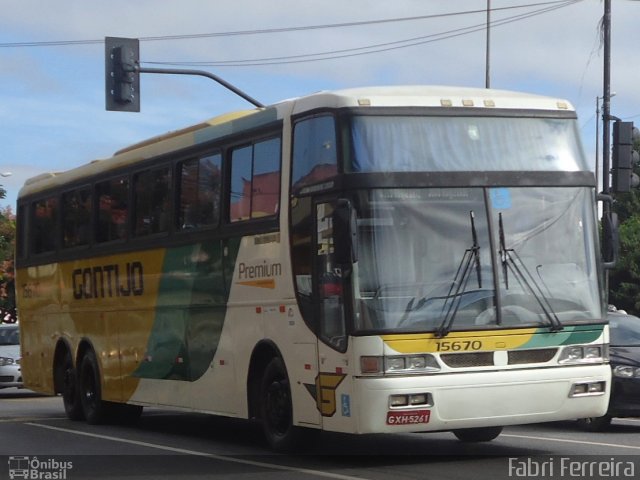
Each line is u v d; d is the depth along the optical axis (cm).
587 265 1355
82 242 2078
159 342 1775
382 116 1315
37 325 2303
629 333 1869
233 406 1550
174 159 1731
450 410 1262
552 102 1396
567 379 1315
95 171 2031
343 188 1291
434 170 1309
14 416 2281
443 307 1277
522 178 1341
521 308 1307
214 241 1595
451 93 1369
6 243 5416
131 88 2259
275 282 1434
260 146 1491
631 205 6216
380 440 1639
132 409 2061
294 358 1393
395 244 1280
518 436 1684
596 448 1502
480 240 1307
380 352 1248
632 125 2200
